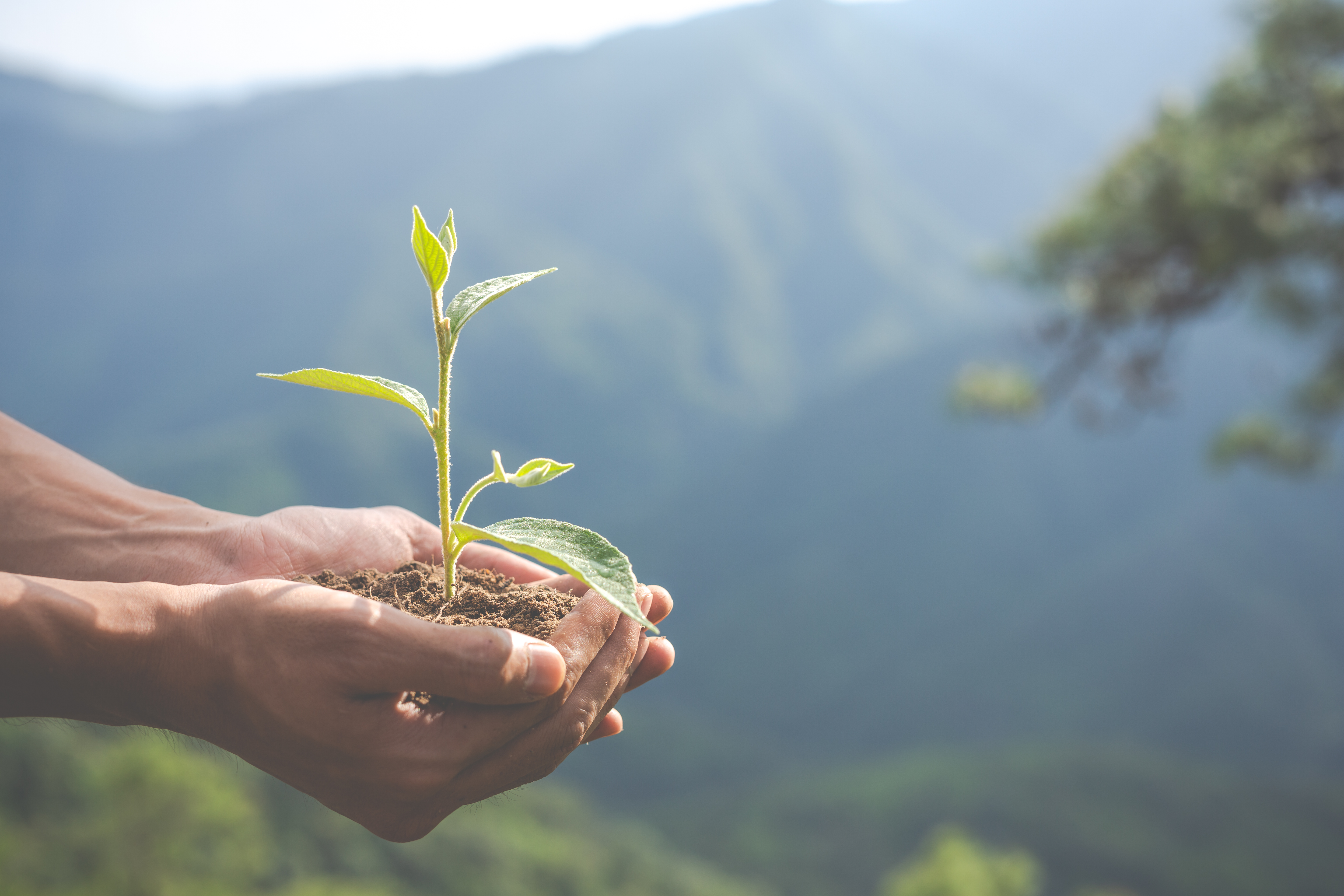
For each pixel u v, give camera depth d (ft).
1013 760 284.82
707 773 335.26
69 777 97.50
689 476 629.51
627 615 3.45
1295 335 19.49
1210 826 245.04
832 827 261.24
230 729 3.59
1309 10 16.96
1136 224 17.53
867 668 443.73
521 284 4.15
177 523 5.10
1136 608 440.86
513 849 157.28
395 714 3.49
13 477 4.99
